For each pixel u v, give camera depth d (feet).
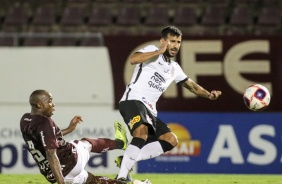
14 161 120.16
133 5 157.79
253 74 121.49
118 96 122.62
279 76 120.88
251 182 96.94
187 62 122.11
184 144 119.85
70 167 66.90
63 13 157.89
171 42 74.38
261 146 119.65
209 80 121.80
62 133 71.61
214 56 121.80
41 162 66.54
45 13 157.89
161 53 71.77
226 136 120.16
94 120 122.31
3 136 121.49
